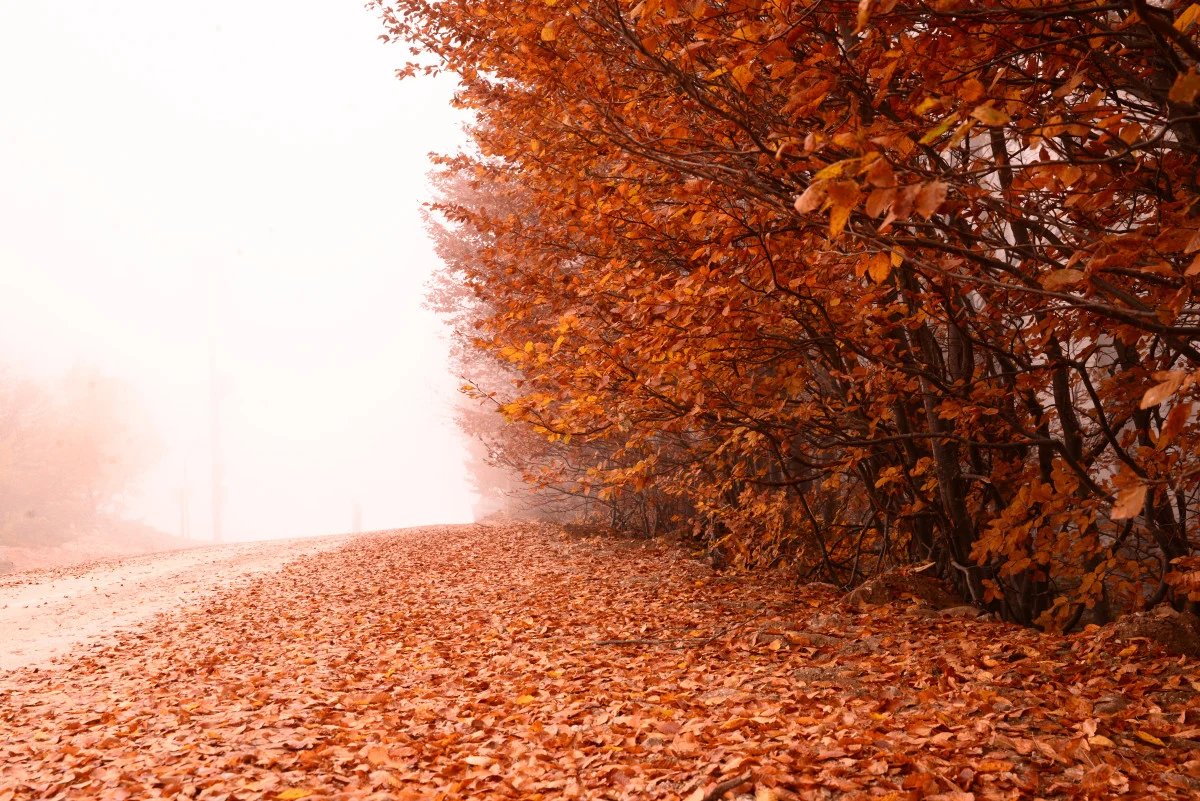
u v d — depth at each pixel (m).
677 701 5.05
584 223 6.34
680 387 6.51
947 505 7.41
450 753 4.66
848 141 2.75
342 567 17.00
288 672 7.65
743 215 5.27
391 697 6.23
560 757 4.33
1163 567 5.76
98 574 19.61
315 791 4.07
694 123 5.66
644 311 5.34
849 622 7.05
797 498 10.38
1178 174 4.54
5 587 18.06
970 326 6.94
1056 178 3.57
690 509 16.41
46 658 10.33
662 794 3.57
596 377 6.19
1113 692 4.39
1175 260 4.36
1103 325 4.85
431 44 7.34
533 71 5.53
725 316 5.20
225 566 19.61
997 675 4.89
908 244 4.34
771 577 10.34
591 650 7.16
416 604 11.20
